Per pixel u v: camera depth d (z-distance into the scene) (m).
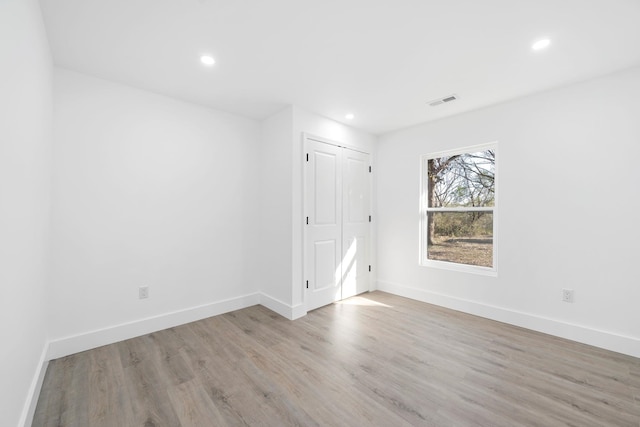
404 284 3.75
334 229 3.46
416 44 1.93
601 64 2.15
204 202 2.99
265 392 1.75
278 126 3.16
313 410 1.59
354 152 3.73
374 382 1.85
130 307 2.51
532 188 2.68
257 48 1.98
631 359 2.12
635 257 2.19
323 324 2.81
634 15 1.60
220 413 1.57
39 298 1.77
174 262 2.77
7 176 1.13
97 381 1.85
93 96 2.33
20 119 1.28
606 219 2.30
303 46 1.96
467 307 3.12
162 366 2.04
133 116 2.54
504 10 1.58
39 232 1.74
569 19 1.66
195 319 2.89
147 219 2.61
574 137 2.46
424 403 1.65
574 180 2.46
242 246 3.30
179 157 2.81
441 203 3.52
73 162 2.23
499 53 2.03
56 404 1.63
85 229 2.28
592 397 1.69
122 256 2.47
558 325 2.52
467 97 2.77
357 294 3.80
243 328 2.71
